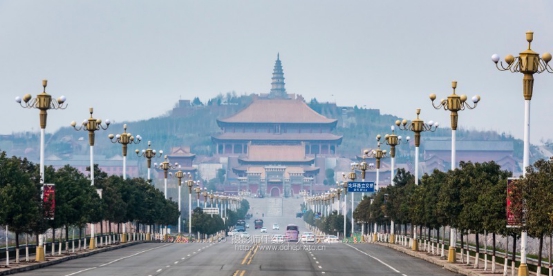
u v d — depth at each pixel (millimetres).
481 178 132000
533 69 102562
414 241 172000
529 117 104250
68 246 166875
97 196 182125
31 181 135125
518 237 120562
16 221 127062
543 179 101250
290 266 131750
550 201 98000
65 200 154625
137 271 120875
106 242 190750
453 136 145125
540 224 99375
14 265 125188
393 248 192375
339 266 133250
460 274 121188
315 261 143625
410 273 121938
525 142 104438
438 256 153500
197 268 126562
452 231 140375
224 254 161500
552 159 106812
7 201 125938
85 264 135875
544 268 116812
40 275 113500
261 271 121750
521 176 104625
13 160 135625
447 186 139125
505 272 111438
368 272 122750
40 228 136375
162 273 117312
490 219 113875
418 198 168125
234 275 114375
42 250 137125
